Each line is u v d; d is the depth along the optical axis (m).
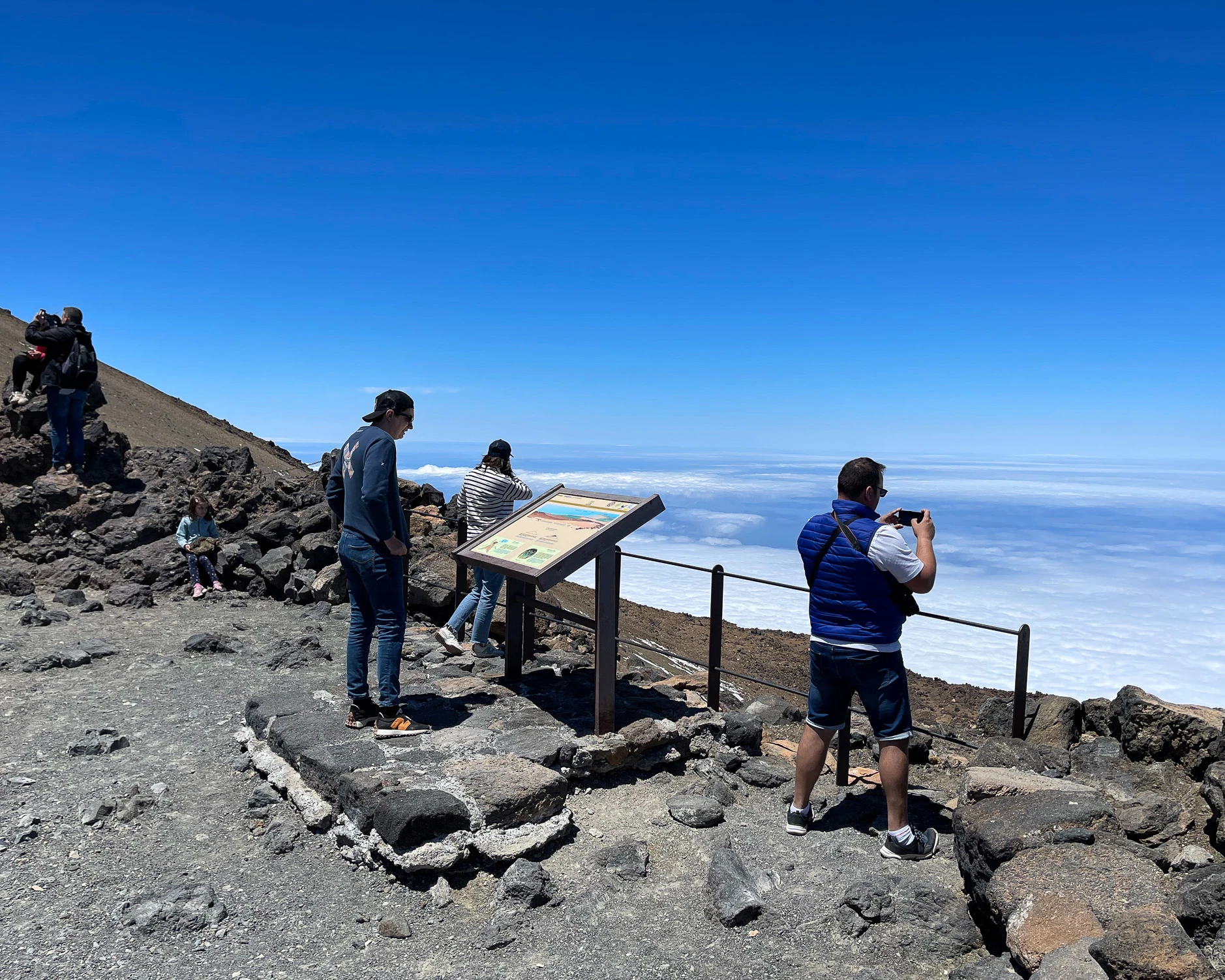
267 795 4.42
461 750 4.47
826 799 4.62
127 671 6.78
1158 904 2.83
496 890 3.60
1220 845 3.77
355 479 4.62
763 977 3.05
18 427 11.98
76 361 11.34
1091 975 2.54
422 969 3.10
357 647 4.76
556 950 3.22
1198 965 2.43
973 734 6.41
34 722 5.61
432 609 8.61
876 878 3.50
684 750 5.00
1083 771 4.84
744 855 3.93
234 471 12.93
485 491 6.70
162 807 4.40
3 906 3.44
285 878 3.72
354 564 4.61
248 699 5.95
